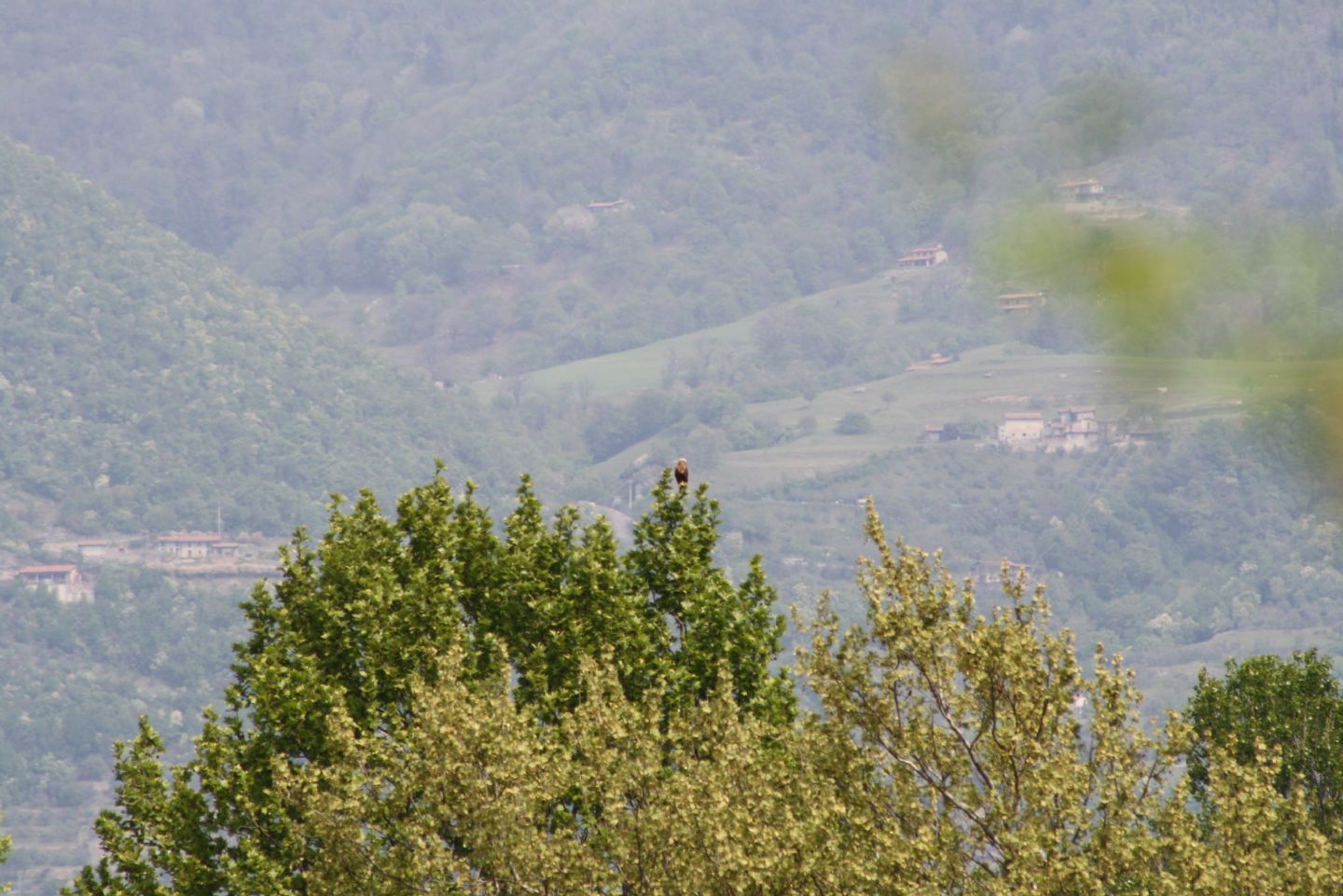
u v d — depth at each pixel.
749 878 46.03
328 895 52.94
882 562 53.53
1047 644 51.28
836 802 49.53
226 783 63.94
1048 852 48.00
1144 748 49.50
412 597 68.44
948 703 51.50
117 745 66.56
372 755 55.66
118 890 63.72
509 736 51.91
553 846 49.22
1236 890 50.22
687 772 51.88
